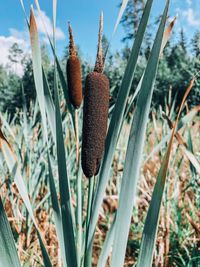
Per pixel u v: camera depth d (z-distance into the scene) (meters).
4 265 0.28
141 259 0.29
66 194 0.31
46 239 0.89
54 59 0.29
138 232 1.06
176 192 0.97
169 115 1.03
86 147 0.30
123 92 0.29
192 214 0.95
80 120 0.87
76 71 0.38
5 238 0.28
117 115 0.30
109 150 0.30
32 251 0.74
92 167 0.30
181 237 0.94
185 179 1.09
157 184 0.28
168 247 0.90
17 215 0.82
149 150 1.29
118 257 0.29
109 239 0.33
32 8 0.31
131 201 0.29
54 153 0.76
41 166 0.87
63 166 0.30
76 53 0.38
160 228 0.96
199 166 0.49
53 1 0.30
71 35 0.38
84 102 0.30
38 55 0.31
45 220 0.92
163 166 0.27
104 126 0.30
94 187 0.33
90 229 0.31
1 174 0.92
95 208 0.31
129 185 0.29
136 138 0.28
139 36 0.27
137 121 0.28
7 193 0.80
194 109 0.39
